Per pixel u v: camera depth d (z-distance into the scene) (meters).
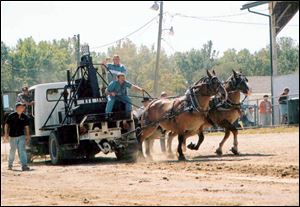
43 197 12.09
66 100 20.28
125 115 20.00
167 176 14.57
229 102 19.45
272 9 25.17
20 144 18.31
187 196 11.37
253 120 27.83
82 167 18.05
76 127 19.64
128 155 20.14
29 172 17.39
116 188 12.97
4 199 11.99
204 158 18.75
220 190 11.95
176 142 27.00
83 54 20.70
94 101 21.03
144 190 12.46
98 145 19.89
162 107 19.56
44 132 21.25
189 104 18.86
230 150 19.38
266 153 18.66
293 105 24.92
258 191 11.61
